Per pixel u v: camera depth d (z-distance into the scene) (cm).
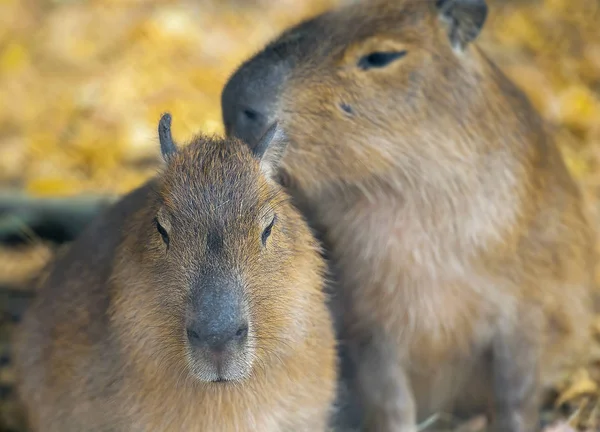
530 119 1024
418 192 943
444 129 935
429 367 1021
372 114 920
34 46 1823
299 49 921
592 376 1107
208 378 714
